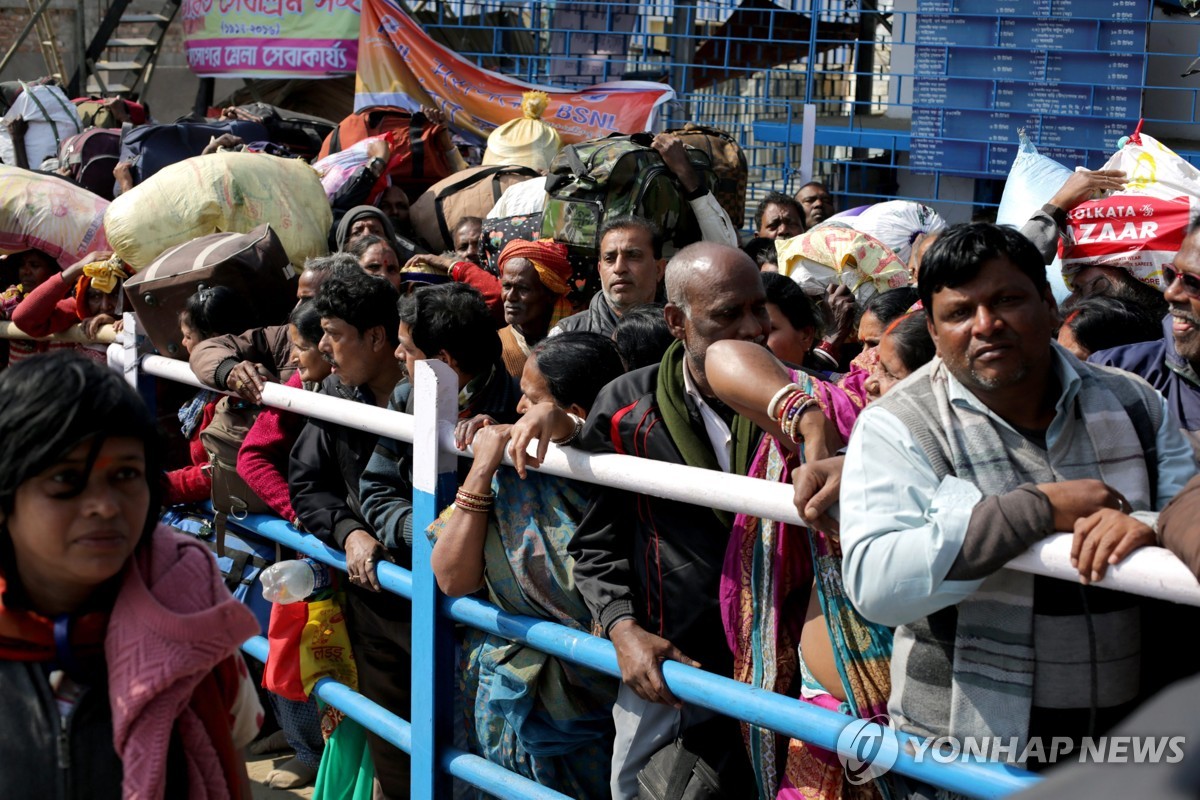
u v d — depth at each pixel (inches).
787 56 428.5
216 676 76.3
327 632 127.3
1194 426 115.5
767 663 86.1
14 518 66.8
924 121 350.3
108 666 69.1
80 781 68.0
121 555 67.8
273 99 422.9
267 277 172.1
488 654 103.7
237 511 144.0
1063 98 337.7
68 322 216.2
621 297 156.9
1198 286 106.3
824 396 89.0
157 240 200.1
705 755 92.6
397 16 365.7
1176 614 73.9
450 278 199.5
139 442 68.2
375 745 125.0
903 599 67.3
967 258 70.3
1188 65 354.3
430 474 105.0
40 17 474.0
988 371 70.5
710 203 194.4
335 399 120.2
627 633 89.4
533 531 99.0
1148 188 147.2
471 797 111.2
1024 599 69.0
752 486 78.9
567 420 95.1
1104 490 63.9
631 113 350.0
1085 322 133.0
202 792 71.3
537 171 272.1
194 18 403.9
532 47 404.8
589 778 106.4
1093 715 69.2
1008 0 337.4
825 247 206.1
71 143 294.4
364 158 258.2
